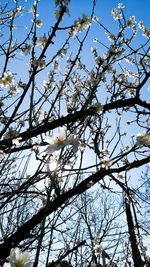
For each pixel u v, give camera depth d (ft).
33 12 8.93
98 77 10.85
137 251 13.46
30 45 10.37
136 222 12.87
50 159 6.20
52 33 7.28
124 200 13.53
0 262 4.92
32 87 7.74
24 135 10.78
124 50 14.30
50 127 11.00
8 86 10.21
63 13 7.23
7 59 8.69
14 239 8.96
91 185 11.16
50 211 9.29
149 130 8.27
